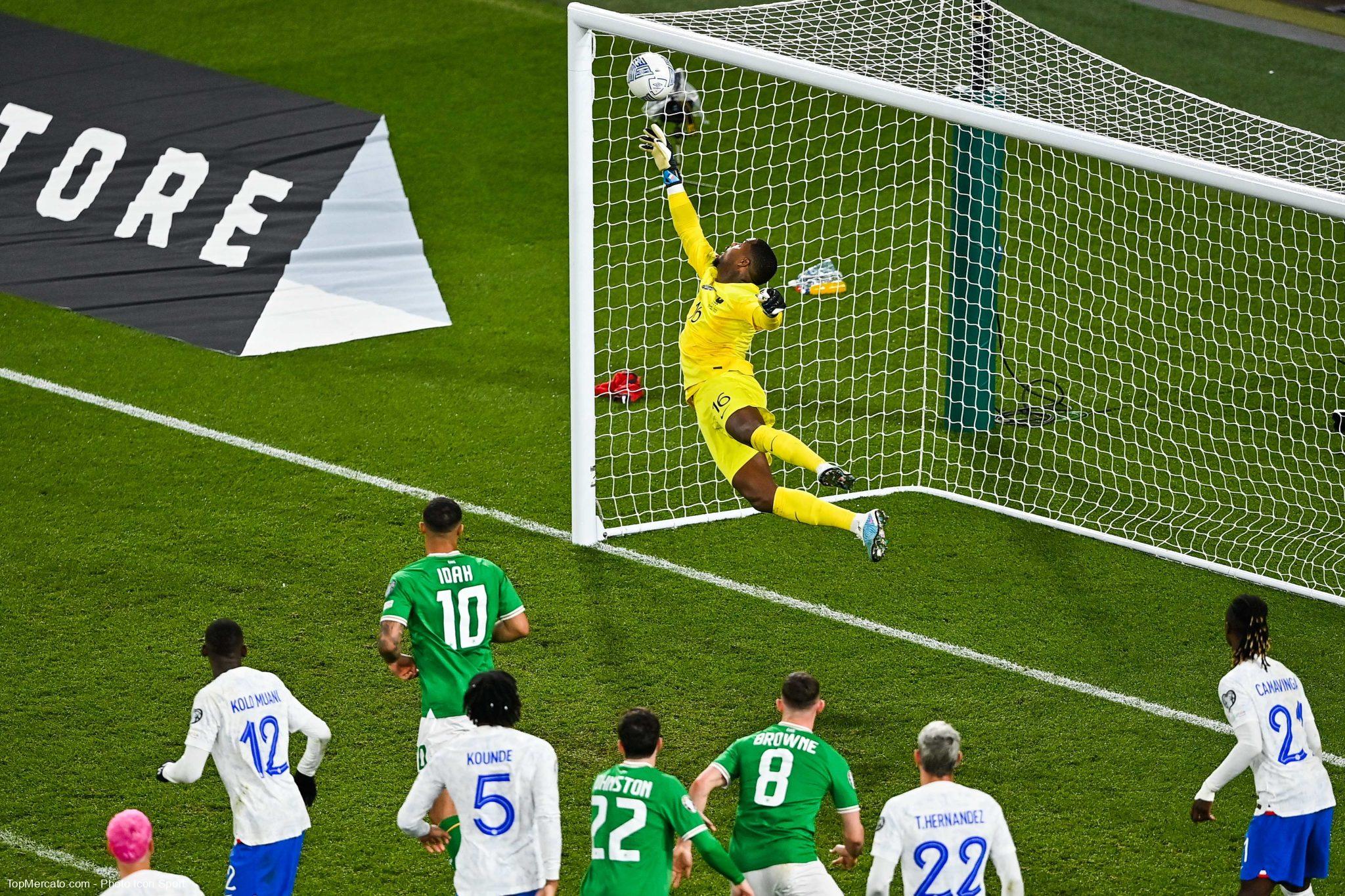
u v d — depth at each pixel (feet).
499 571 90.43
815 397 156.15
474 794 75.41
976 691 110.32
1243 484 142.10
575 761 101.91
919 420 152.87
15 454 140.87
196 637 115.14
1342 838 96.58
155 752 102.53
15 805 96.94
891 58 139.54
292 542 127.85
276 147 192.44
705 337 108.27
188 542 127.54
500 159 203.92
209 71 210.59
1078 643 116.88
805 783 77.30
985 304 145.69
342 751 102.99
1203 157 150.41
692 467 144.97
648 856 73.67
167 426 146.61
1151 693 110.73
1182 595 123.75
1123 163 112.37
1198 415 153.89
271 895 82.33
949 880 72.28
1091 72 156.25
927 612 120.37
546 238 187.11
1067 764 102.42
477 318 169.78
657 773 74.69
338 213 182.80
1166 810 97.91
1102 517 136.26
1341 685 112.68
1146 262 181.16
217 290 170.91
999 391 154.51
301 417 148.87
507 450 144.15
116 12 230.89
